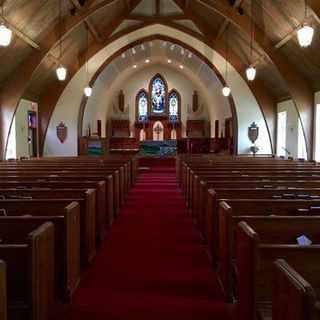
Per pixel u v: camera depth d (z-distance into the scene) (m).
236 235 3.91
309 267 2.62
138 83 24.03
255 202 4.38
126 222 7.45
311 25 8.84
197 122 23.84
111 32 14.62
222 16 12.35
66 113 15.99
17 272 2.94
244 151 16.08
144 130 23.94
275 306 2.22
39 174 7.66
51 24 11.43
